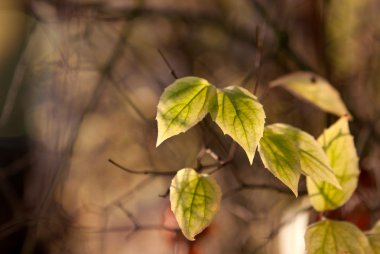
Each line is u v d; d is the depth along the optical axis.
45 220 1.03
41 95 1.30
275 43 1.25
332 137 0.74
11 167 1.35
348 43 1.35
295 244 0.95
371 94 1.29
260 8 1.23
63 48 1.12
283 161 0.66
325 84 0.86
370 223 0.92
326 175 0.68
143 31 1.50
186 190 0.67
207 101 0.64
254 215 1.19
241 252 1.18
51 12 1.15
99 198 1.42
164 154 1.40
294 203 1.09
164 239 0.92
